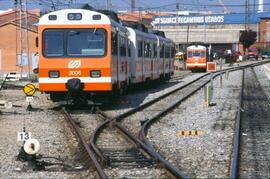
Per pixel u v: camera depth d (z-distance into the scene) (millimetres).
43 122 21844
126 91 35156
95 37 25844
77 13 25906
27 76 58094
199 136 18250
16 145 16375
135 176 12055
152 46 41969
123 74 30484
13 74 55781
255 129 19984
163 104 30344
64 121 22234
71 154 14922
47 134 18500
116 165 13156
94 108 26500
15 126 20609
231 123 21875
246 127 20500
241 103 29297
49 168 13109
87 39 25828
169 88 44000
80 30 25891
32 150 13109
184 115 24922
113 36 26719
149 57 40594
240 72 71875
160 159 13203
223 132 19125
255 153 15039
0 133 18875
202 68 81125
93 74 25750
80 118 23359
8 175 12328
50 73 25781
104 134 18547
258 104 30438
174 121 22719
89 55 25766
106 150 15219
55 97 27359
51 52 25828
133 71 34562
